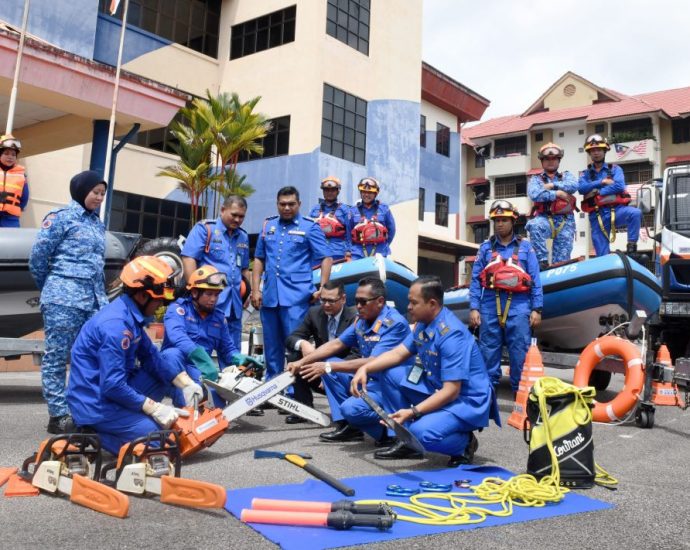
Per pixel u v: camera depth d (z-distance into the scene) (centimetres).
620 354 485
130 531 208
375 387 370
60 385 374
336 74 1587
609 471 320
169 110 981
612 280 552
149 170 1540
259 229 1574
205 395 375
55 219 382
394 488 265
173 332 386
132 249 551
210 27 1716
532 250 489
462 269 2725
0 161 523
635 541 212
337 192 690
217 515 229
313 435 403
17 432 373
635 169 2678
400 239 1733
